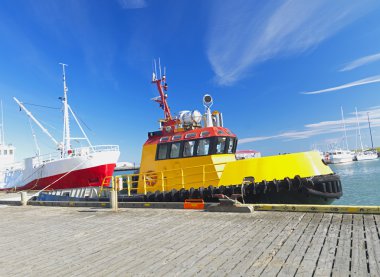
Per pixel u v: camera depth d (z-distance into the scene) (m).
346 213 6.31
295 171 8.86
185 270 3.92
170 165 11.07
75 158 20.38
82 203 11.35
